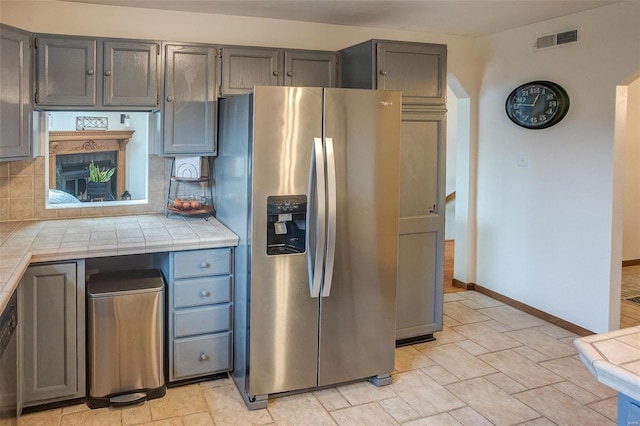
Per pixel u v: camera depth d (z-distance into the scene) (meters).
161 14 3.50
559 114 3.90
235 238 2.99
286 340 2.87
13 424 2.21
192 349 3.03
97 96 3.12
